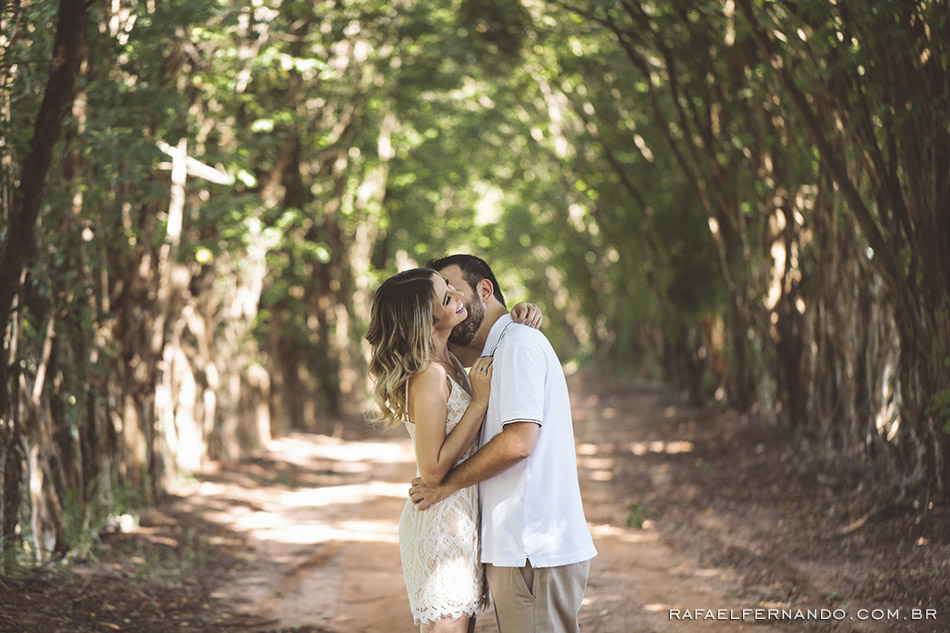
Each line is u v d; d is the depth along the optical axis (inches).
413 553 146.3
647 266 778.2
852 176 339.0
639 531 324.2
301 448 578.9
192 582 257.8
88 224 296.7
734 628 207.6
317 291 717.9
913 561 243.0
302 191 600.1
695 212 630.5
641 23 450.3
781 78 302.7
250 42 401.4
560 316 1847.9
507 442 135.6
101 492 308.2
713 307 626.5
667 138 506.9
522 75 745.0
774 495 352.5
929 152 276.1
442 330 148.4
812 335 420.5
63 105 212.7
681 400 758.5
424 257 1049.5
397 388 143.8
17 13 221.5
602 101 697.0
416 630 215.6
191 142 363.3
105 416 324.2
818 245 403.2
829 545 276.2
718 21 413.7
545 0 473.1
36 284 264.7
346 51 563.2
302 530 339.6
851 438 373.7
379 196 805.9
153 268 366.0
